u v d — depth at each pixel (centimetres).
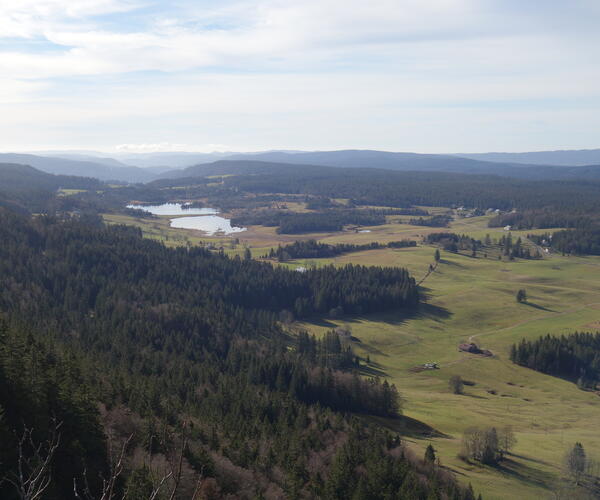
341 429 11188
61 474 6116
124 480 6462
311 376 14638
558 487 10306
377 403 14212
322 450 9988
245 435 9869
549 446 12838
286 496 8094
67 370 8906
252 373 15238
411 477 8812
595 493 10300
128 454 7238
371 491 8388
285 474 8719
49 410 6831
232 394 12206
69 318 17288
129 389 9931
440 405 15912
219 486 7319
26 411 6475
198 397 12238
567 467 10788
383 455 9675
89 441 6919
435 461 10625
